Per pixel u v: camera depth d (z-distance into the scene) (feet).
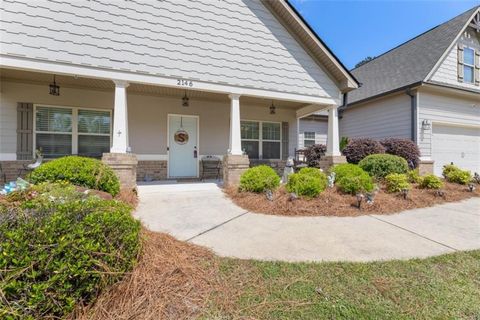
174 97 27.35
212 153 28.91
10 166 21.47
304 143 41.09
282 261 8.58
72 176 13.70
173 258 8.00
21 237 5.18
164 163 27.02
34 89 22.34
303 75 24.35
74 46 17.61
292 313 6.07
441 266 8.54
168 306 6.04
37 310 5.01
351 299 6.66
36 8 16.79
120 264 6.31
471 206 17.34
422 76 29.66
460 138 33.12
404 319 5.98
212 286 6.96
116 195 15.75
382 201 16.78
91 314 5.52
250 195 17.63
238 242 10.28
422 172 29.07
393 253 9.47
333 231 11.84
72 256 5.48
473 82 33.99
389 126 33.09
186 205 16.33
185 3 20.49
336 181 20.22
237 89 22.07
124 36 18.84
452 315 6.14
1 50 15.98
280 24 23.53
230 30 21.86
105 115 24.84
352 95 40.06
